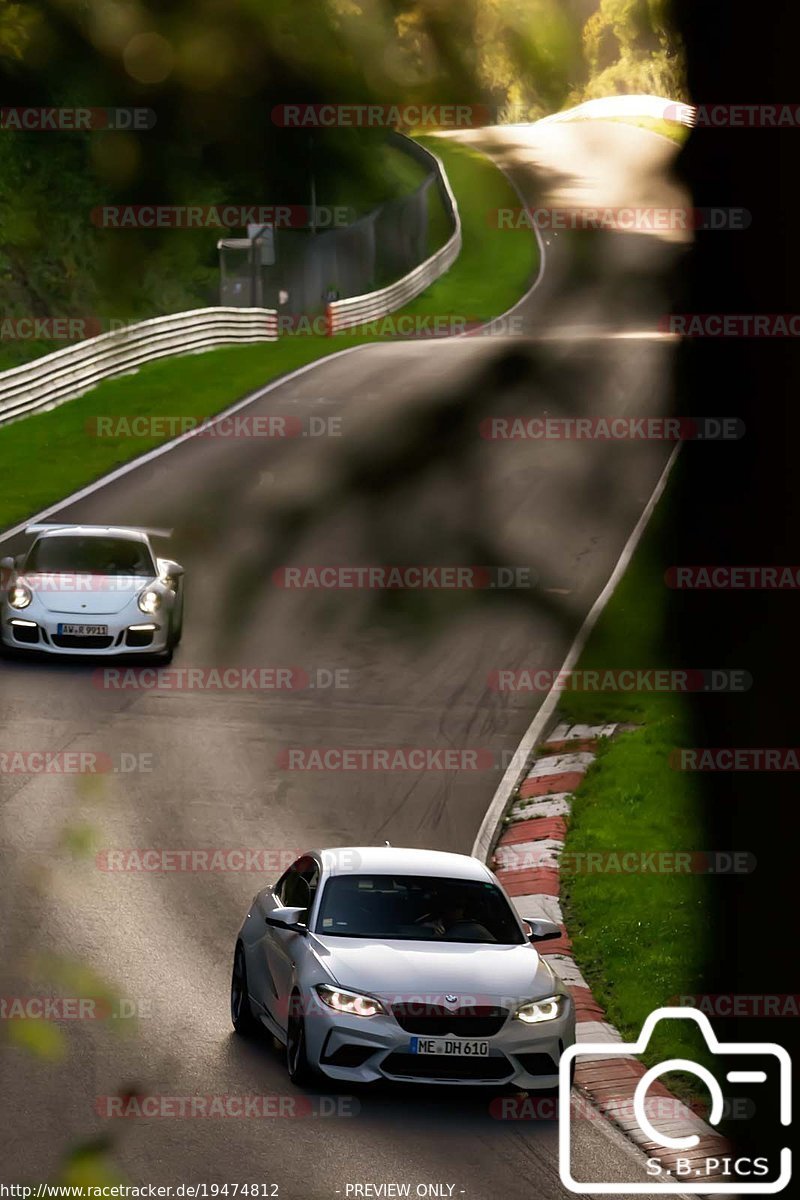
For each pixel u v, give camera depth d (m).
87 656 73.69
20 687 67.44
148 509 101.56
